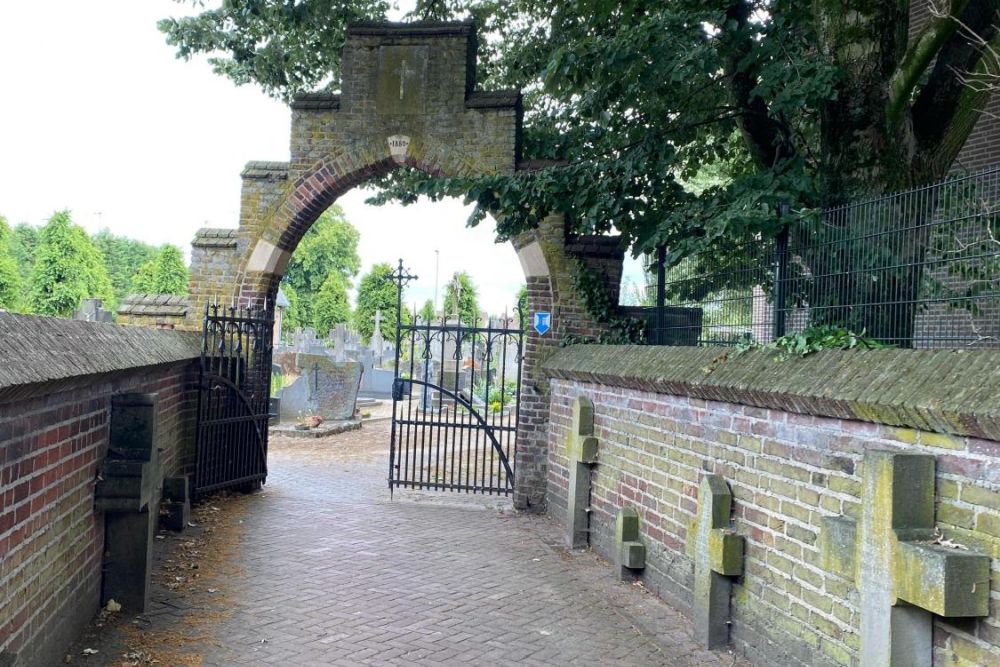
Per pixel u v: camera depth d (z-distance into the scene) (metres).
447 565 7.56
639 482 7.09
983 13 7.04
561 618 6.09
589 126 10.61
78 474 4.88
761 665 5.04
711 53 7.41
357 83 10.83
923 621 3.58
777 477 4.92
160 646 5.16
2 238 33.81
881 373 4.06
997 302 4.70
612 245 10.26
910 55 6.39
